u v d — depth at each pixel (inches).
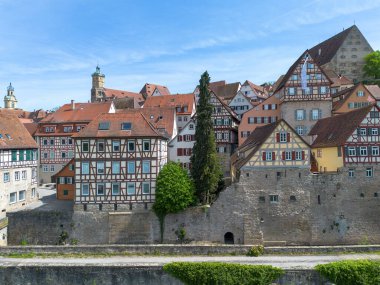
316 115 2151.8
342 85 2817.4
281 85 2273.6
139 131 1646.2
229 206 1622.8
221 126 2321.6
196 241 1617.9
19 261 1267.2
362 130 1595.7
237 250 1352.1
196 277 1170.6
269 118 2345.0
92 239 1615.4
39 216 1616.6
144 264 1206.9
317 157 1862.7
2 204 1731.1
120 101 3292.3
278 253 1342.3
